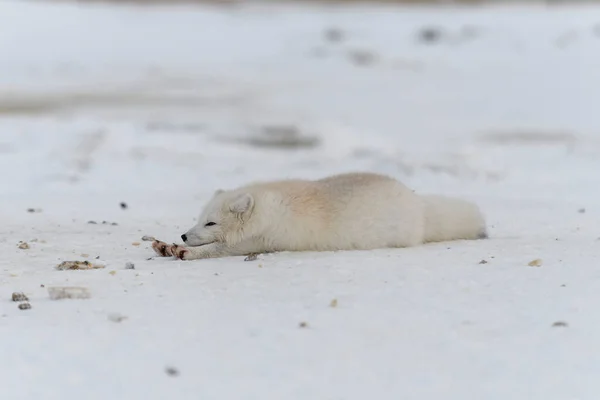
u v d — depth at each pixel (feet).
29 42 328.70
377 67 300.40
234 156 106.63
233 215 41.86
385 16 465.47
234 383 23.50
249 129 138.00
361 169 92.79
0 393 22.91
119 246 46.60
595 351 25.88
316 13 486.38
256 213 41.55
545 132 146.72
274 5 524.52
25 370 24.53
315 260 39.22
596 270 36.11
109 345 26.68
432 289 33.32
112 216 59.72
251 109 191.83
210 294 33.30
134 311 30.73
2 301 32.63
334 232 41.63
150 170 91.09
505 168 95.96
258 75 288.30
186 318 29.71
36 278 36.83
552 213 61.11
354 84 254.88
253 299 32.35
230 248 42.39
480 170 92.22
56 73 274.57
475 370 24.49
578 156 105.29
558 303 30.89
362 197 42.06
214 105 201.16
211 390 23.06
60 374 24.25
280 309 30.76
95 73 281.74
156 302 32.07
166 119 162.91
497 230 51.93
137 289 34.37
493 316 29.50
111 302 32.12
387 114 181.68
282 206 41.60
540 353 25.76
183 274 37.24
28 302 32.40
